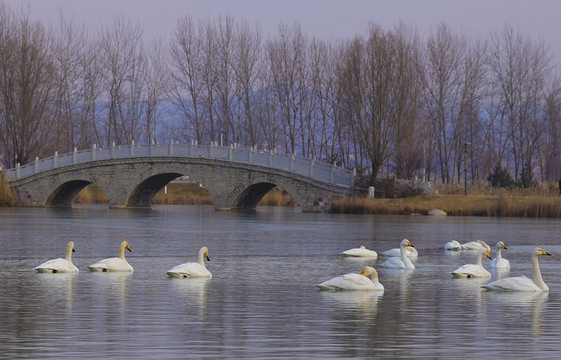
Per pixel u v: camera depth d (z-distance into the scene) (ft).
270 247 142.61
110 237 163.12
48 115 375.66
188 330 64.64
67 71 409.49
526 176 345.51
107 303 77.41
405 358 55.93
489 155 424.46
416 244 153.48
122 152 324.60
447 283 95.04
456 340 61.77
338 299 81.15
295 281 95.09
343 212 280.31
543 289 87.76
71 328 65.05
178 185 447.42
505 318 71.10
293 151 388.98
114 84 418.92
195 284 91.61
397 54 303.68
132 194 326.44
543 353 57.62
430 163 384.88
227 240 157.79
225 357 55.67
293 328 65.82
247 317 70.64
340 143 382.63
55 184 334.24
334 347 59.00
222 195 306.96
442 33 390.21
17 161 355.77
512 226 212.02
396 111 294.46
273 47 386.93
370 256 126.11
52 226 199.62
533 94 414.21
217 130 412.16
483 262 120.88
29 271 102.89
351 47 322.96
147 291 85.46
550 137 418.72
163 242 151.53
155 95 414.82
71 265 101.60
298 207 368.27
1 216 253.24
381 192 291.99
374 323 68.39
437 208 274.57
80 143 422.00
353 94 300.61
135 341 60.39
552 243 158.20
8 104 352.90
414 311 74.33
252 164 299.79
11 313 71.61
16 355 55.77
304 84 388.57
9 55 351.05
